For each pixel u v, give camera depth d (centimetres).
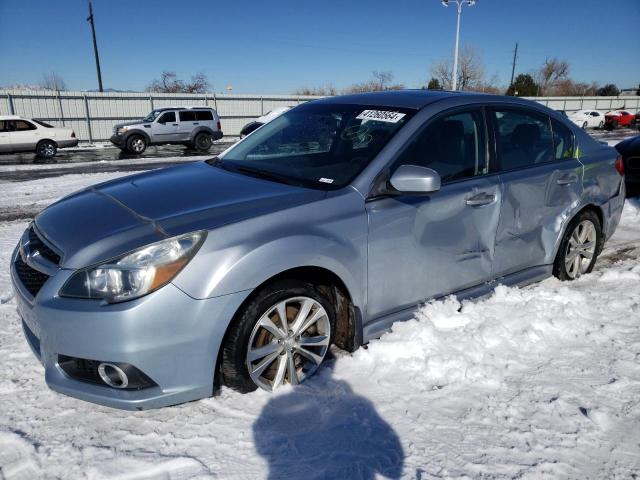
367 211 277
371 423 241
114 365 220
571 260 420
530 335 318
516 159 359
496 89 5231
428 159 308
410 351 291
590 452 225
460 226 319
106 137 2694
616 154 453
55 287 226
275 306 252
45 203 851
